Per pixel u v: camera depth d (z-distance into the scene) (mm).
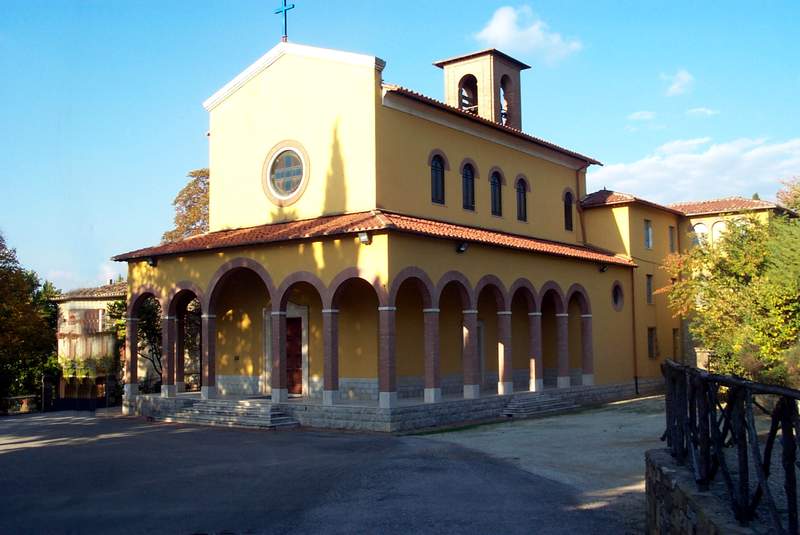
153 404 28641
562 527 11055
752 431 6410
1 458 18297
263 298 30156
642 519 11430
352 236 23844
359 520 11586
